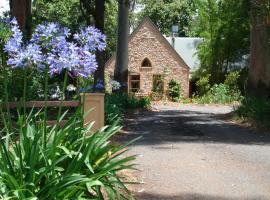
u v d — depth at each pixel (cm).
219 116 2698
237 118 2353
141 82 5103
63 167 618
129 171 986
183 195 816
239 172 1026
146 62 5106
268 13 2281
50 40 591
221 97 4438
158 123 2259
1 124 986
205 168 1067
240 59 5009
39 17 2619
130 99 3106
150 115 2783
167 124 2217
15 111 1077
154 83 5106
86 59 591
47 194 573
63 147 596
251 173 1016
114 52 5191
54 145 593
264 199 799
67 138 635
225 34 4897
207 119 2522
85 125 816
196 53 5231
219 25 4912
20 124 623
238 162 1160
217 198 802
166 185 887
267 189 869
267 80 2484
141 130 1914
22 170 580
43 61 595
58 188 572
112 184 643
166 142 1529
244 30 4834
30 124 665
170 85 5044
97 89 2106
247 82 2547
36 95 1416
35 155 583
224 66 5006
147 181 915
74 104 1005
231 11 4838
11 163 601
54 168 589
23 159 599
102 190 740
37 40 596
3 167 586
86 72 596
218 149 1385
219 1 4978
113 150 651
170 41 5784
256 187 884
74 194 594
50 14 4259
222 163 1139
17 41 585
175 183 906
